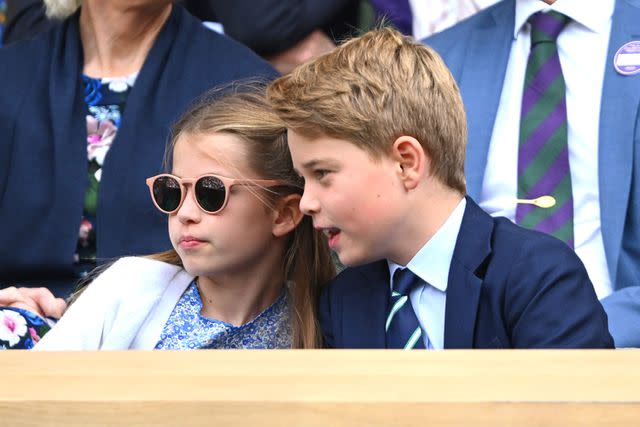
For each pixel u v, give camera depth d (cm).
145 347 739
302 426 298
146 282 746
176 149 741
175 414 301
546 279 636
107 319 727
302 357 354
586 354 356
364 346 688
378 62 653
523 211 924
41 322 846
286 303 763
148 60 986
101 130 986
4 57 1020
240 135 728
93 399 303
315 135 637
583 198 916
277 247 755
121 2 981
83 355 362
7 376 331
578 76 945
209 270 726
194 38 1010
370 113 630
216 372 332
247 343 753
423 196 658
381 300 693
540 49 958
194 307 756
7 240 968
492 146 954
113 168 949
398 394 303
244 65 996
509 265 643
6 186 976
